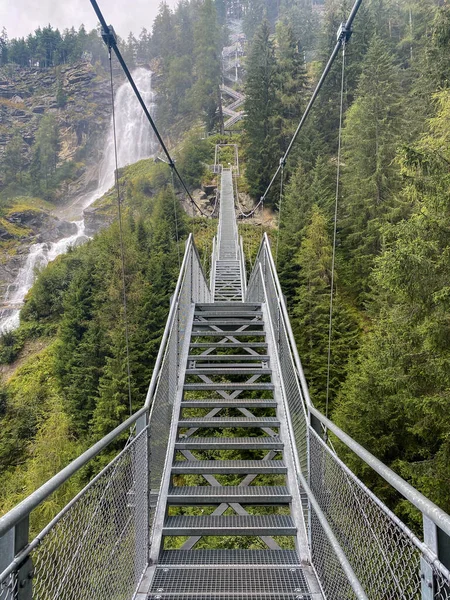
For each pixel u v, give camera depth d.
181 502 3.03
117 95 76.12
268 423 3.71
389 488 8.04
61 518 1.32
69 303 22.31
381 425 8.62
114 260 23.50
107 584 1.76
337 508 2.11
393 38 35.66
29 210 47.16
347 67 28.36
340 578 1.96
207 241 26.06
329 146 27.78
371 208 16.67
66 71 88.38
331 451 2.22
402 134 17.02
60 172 66.44
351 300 17.06
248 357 4.68
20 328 28.20
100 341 19.33
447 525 0.90
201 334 5.25
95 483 1.67
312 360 14.40
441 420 6.48
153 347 18.61
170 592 2.31
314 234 17.31
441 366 6.16
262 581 2.41
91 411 17.62
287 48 34.09
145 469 2.60
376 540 1.50
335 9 39.62
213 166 38.56
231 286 14.14
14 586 1.04
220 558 2.65
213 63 54.22
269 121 31.52
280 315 4.48
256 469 3.25
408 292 6.04
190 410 7.73
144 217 35.56
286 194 23.83
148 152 65.31
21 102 87.06
